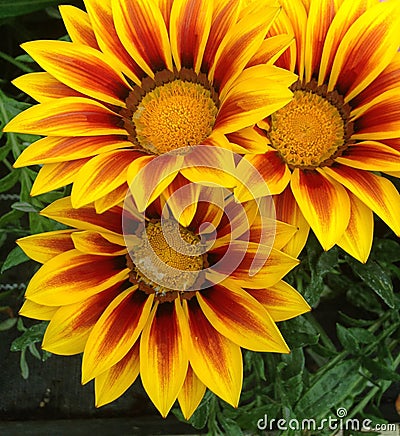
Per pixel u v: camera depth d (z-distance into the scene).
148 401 0.45
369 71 0.31
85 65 0.31
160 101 0.31
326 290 0.45
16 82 0.31
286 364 0.37
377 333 0.44
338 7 0.32
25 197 0.40
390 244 0.38
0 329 0.45
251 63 0.30
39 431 0.44
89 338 0.31
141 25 0.31
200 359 0.31
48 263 0.31
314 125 0.32
